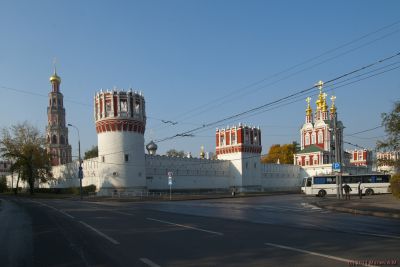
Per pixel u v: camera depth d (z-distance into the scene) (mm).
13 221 23156
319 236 14172
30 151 80375
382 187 55719
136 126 69188
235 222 20000
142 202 48344
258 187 87875
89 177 73438
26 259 11195
